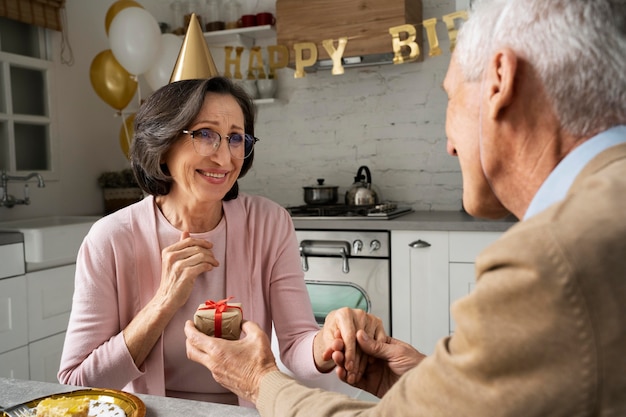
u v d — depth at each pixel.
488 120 0.63
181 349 1.34
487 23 0.63
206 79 1.34
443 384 0.55
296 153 3.72
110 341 1.29
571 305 0.48
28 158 3.44
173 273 1.28
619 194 0.50
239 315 1.01
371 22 3.11
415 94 3.46
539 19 0.58
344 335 1.09
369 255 2.88
